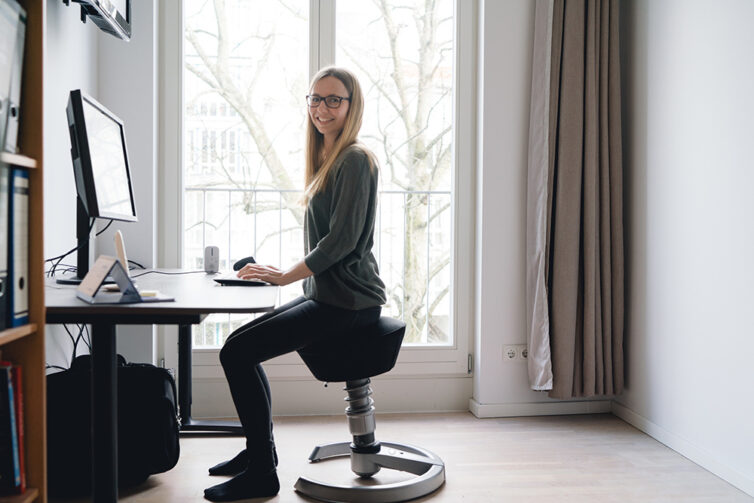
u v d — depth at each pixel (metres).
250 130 3.06
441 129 3.17
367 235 2.05
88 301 1.44
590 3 2.87
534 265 2.93
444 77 3.15
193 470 2.26
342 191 1.95
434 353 3.09
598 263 2.92
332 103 2.03
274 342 1.90
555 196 2.92
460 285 3.10
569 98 2.88
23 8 1.29
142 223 2.75
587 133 2.87
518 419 2.98
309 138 2.19
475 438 2.70
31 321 1.33
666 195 2.66
